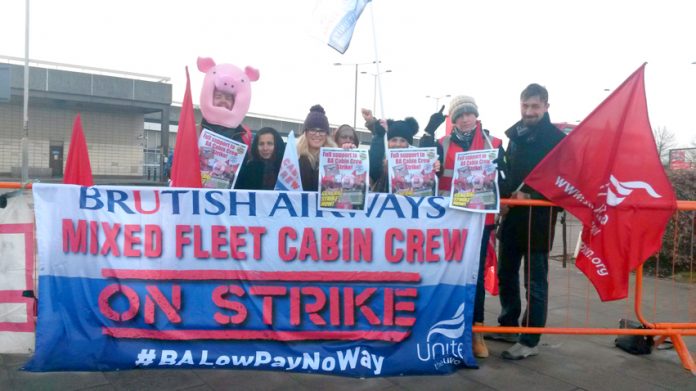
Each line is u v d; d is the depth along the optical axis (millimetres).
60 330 3812
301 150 4504
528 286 4461
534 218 4383
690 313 5871
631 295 6668
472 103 4496
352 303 3945
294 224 3924
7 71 11477
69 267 3848
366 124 5027
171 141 50375
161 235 3875
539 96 4445
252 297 3910
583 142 4203
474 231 4031
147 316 3863
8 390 3494
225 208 3898
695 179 7883
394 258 3971
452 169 4488
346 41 4828
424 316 3988
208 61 4590
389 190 4074
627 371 4152
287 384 3699
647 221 4172
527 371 4094
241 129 4789
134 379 3707
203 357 3879
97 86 32219
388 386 3736
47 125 34844
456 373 4012
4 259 4004
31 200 4012
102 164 36688
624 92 4180
